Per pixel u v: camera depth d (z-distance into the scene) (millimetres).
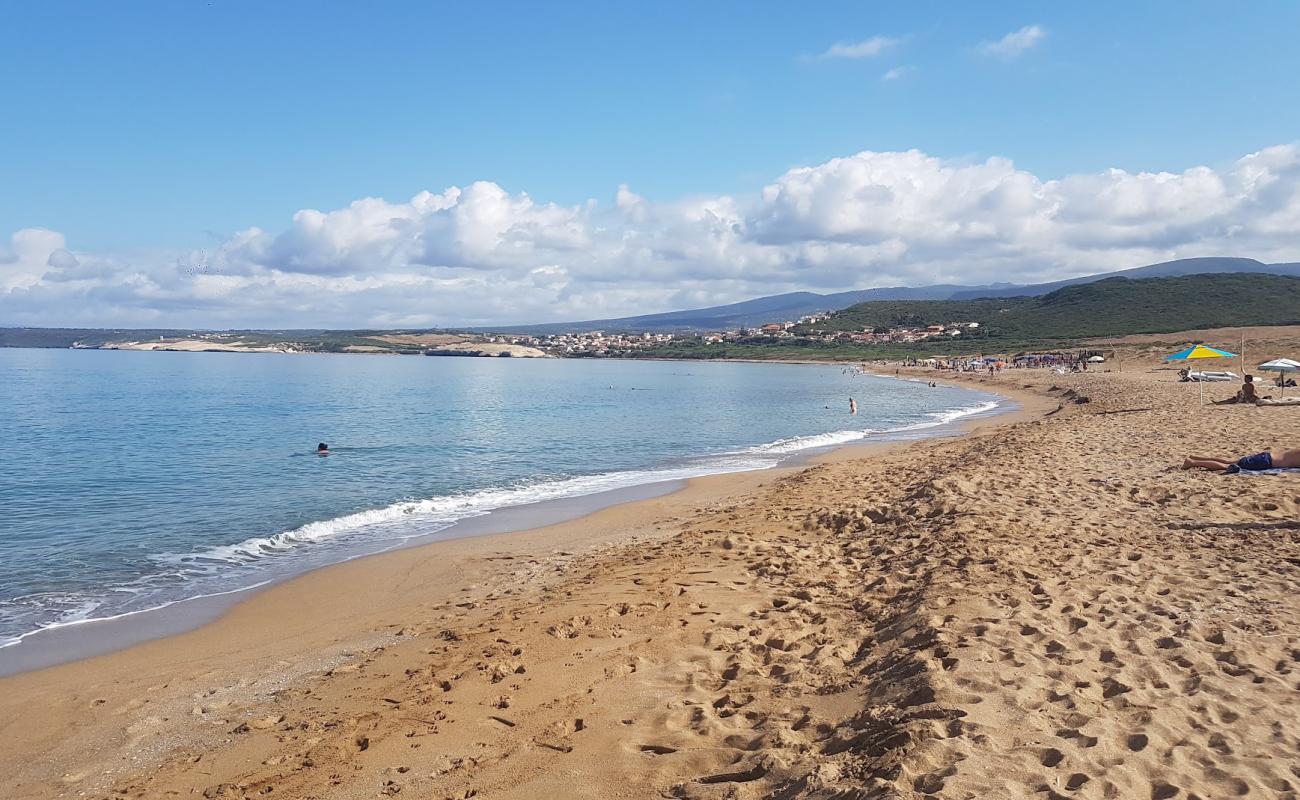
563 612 8180
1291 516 9703
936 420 38188
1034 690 4984
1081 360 84250
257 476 21047
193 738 5906
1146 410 27656
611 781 4547
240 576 11234
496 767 4875
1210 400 32281
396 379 87562
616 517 14891
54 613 9570
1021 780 3850
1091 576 7605
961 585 7410
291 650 7984
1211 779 3900
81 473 21391
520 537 13406
